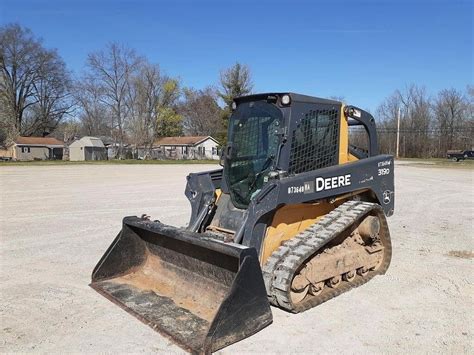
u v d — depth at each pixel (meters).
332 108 5.63
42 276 5.96
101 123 67.88
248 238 4.63
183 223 9.66
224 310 3.90
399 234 8.87
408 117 63.09
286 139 5.07
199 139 63.34
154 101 58.50
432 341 4.14
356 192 5.96
